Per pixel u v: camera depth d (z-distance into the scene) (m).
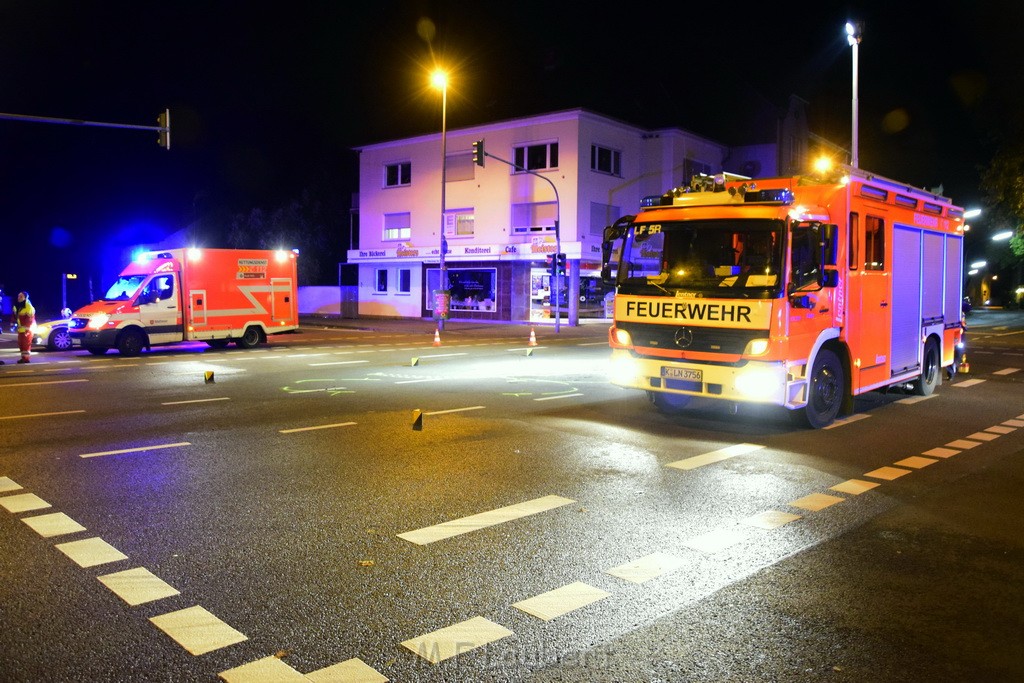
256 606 4.47
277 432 9.77
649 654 3.93
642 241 10.18
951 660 3.88
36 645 3.96
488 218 40.06
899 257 11.68
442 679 3.66
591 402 12.42
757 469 7.96
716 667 3.79
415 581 4.88
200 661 3.81
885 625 4.29
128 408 11.63
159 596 4.60
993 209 33.16
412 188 43.59
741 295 9.24
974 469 8.02
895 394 13.52
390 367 17.89
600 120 37.59
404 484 7.24
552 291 38.50
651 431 9.98
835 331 10.09
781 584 4.88
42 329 22.30
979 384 15.00
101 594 4.62
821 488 7.24
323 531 5.85
